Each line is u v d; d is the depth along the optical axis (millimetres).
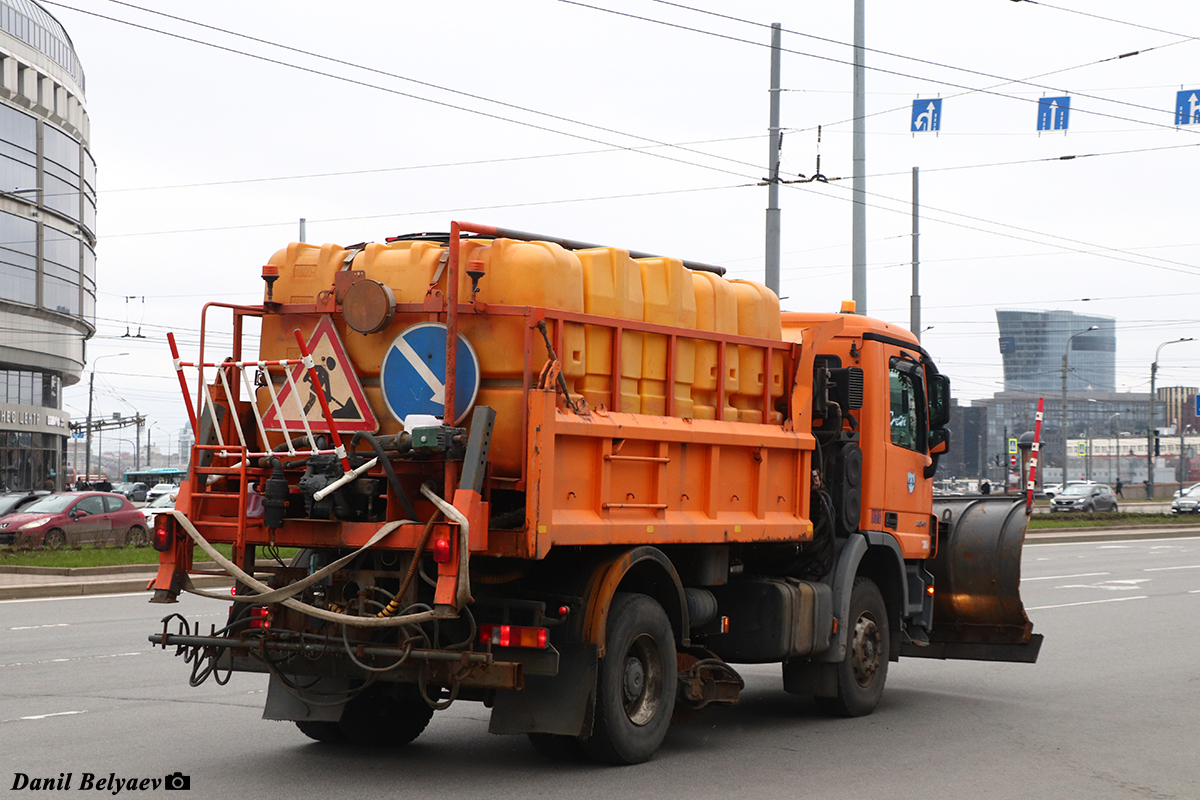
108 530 29375
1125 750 8992
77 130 65188
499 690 7594
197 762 7945
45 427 63062
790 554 9945
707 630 9266
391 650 7039
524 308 7324
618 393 7957
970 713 10586
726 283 9219
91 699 10281
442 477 7441
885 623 10625
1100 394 193375
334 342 7895
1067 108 23812
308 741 8703
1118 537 43125
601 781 7574
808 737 9359
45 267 61125
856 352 10656
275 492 7340
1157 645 15367
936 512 11898
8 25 57094
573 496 7500
